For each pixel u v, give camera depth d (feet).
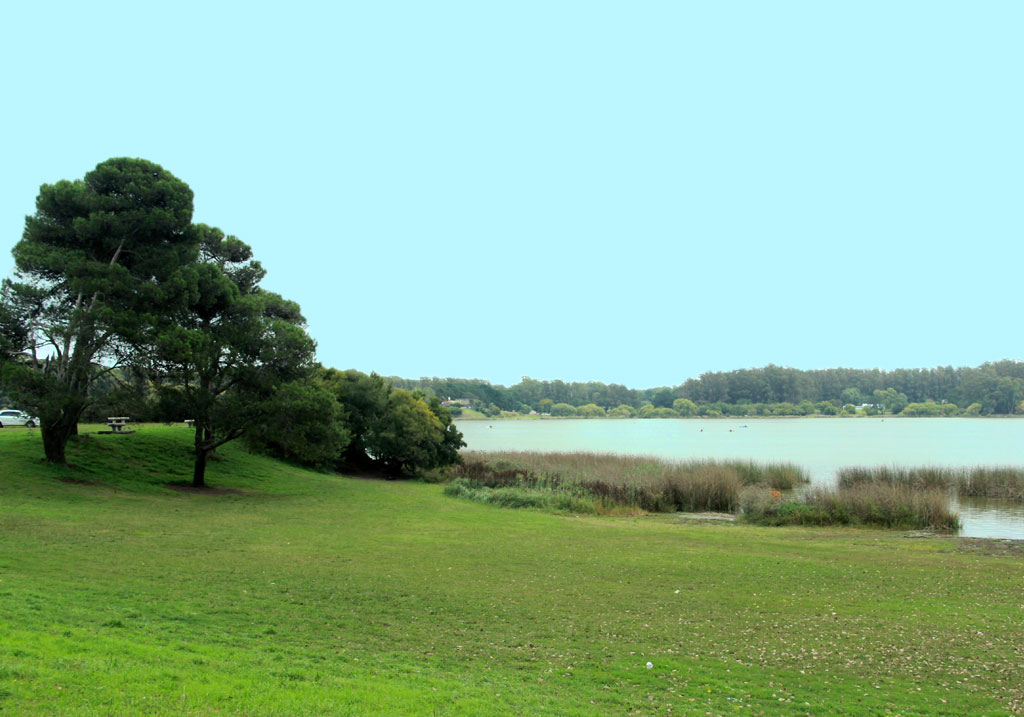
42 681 26.11
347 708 27.68
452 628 45.88
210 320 125.70
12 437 124.67
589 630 46.60
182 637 38.37
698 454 285.43
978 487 148.05
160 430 161.38
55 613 39.27
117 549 62.85
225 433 122.83
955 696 35.65
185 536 73.10
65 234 107.55
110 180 109.81
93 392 110.83
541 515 116.67
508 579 61.41
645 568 68.54
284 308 158.10
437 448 198.08
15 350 103.35
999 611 53.67
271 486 134.51
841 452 295.89
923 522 113.39
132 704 25.05
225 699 27.30
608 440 419.95
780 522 117.70
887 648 43.68
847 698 35.22
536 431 566.77
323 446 121.90
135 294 105.70
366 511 107.24
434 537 83.92
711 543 87.61
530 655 41.04
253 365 120.26
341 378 201.16
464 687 33.65
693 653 42.27
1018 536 105.60
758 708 33.63
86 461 116.47
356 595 52.80
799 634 46.62
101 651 32.09
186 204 116.06
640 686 36.27
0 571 49.67
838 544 91.15
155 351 106.42
